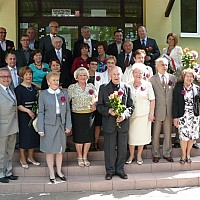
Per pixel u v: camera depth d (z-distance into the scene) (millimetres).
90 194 5574
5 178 5773
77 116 5957
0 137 5629
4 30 7836
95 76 6602
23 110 5859
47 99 5680
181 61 6914
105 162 5895
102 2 9641
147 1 9328
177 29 9469
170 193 5598
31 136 5926
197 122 6125
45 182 5719
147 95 6031
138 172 6164
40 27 9508
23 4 9445
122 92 5664
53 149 5660
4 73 5621
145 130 6043
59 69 6637
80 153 6105
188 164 6273
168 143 6344
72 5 9586
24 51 7453
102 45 7199
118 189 5742
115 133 5805
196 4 9617
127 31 9672
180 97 6051
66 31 9594
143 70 6031
